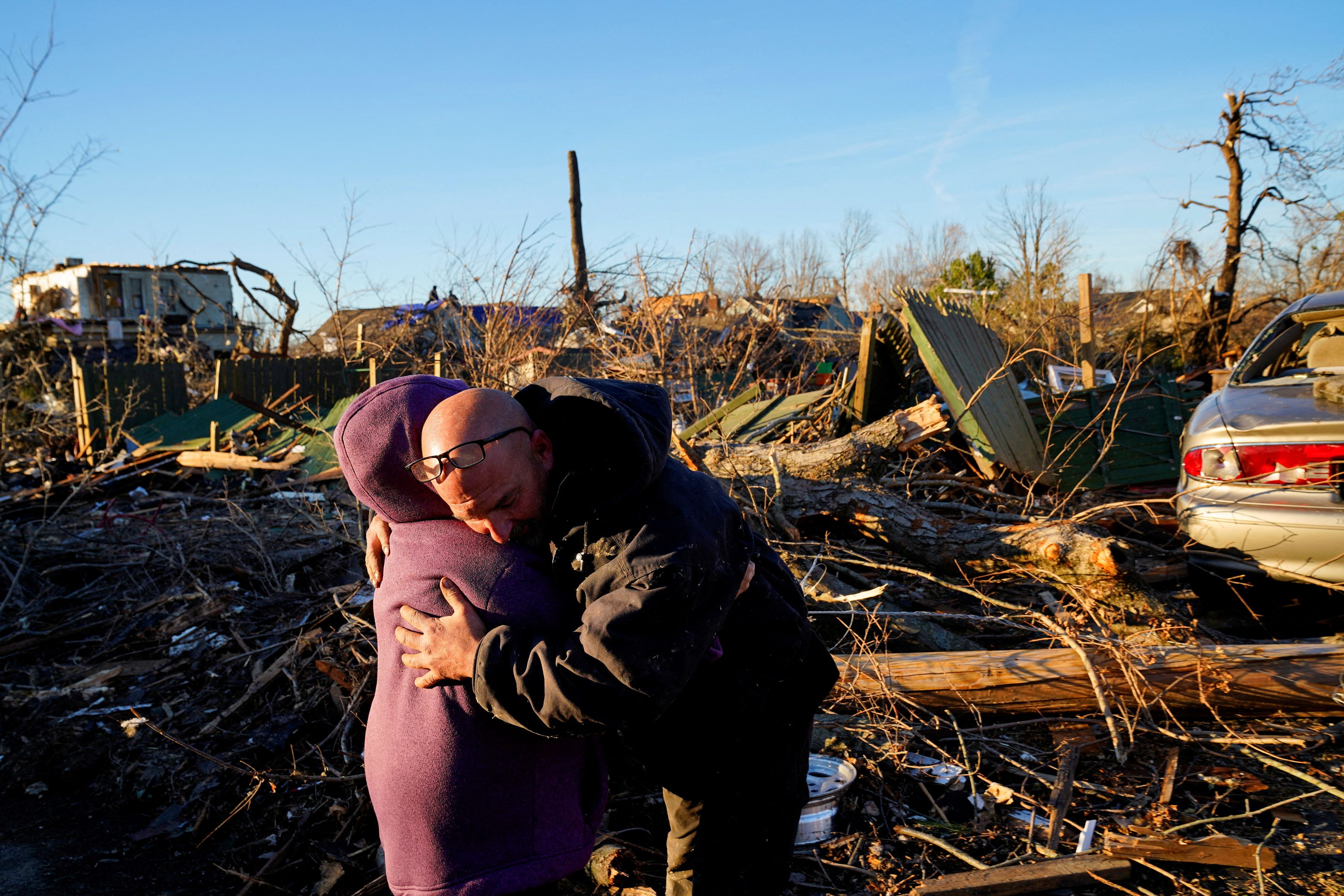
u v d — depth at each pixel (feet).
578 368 30.07
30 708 13.57
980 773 9.83
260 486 30.60
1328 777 9.28
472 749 5.41
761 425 25.23
